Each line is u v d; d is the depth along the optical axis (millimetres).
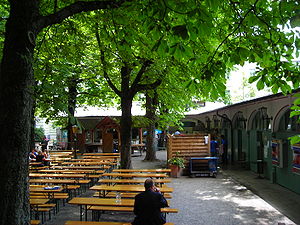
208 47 7582
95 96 19188
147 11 4938
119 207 7734
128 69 11719
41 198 8508
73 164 15281
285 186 13023
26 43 4230
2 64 4227
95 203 7332
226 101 18953
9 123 4117
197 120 33469
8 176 4086
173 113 19406
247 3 5395
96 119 26172
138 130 28281
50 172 12922
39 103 9383
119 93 11867
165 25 4684
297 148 11398
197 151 17062
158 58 10109
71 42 10219
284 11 4625
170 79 11641
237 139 20422
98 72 13438
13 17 4230
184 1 4340
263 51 5254
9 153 4105
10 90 4141
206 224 8039
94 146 25812
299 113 4695
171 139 17000
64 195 9273
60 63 11672
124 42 6863
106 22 7773
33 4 4301
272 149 13953
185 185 13508
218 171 17656
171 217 8680
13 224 4082
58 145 31375
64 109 9094
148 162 20578
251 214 8945
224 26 7438
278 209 9609
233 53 4586
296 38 5012
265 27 5250
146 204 5918
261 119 16125
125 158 12062
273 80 5090
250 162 18016
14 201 4113
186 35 4039
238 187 12992
